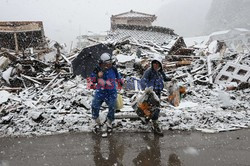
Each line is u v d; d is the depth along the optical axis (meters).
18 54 12.99
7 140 5.24
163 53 13.57
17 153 4.76
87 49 6.60
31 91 8.38
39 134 5.46
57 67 10.26
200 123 5.99
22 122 5.89
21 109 6.55
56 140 5.23
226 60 11.38
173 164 4.41
